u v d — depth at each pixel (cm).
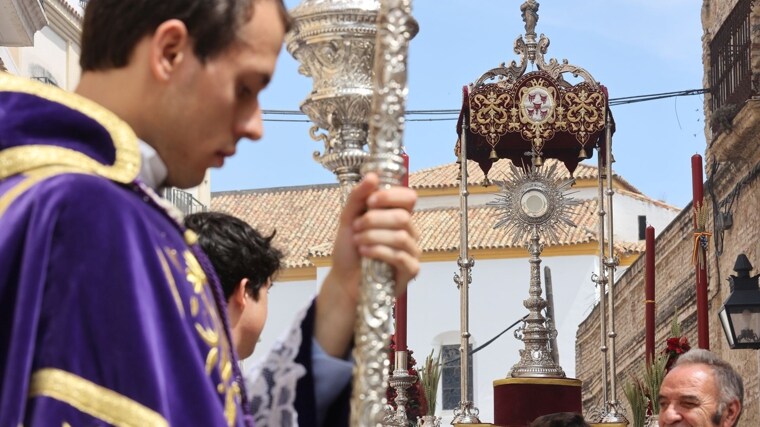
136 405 171
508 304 3219
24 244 171
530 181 812
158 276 181
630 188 3381
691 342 1661
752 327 831
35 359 170
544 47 856
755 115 1084
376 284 210
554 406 740
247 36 199
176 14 195
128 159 189
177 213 202
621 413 799
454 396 3231
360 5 281
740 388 500
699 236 791
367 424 206
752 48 1154
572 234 3136
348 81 282
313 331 237
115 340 172
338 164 286
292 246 3394
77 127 186
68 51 1775
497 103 846
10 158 180
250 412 213
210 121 200
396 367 717
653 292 801
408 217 212
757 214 1137
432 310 3256
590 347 2377
